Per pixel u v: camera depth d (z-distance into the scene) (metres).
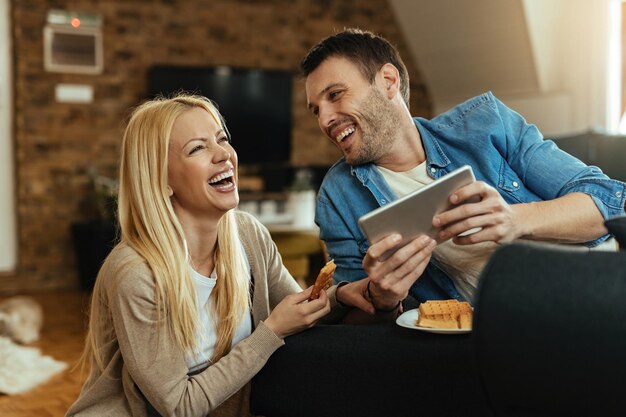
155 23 7.68
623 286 1.10
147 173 1.82
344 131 2.10
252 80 8.04
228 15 7.99
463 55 8.09
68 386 3.77
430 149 2.14
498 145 2.13
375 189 2.14
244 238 2.05
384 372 1.63
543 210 1.87
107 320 1.83
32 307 5.01
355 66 2.07
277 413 1.78
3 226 7.25
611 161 3.03
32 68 7.22
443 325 1.61
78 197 7.39
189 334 1.78
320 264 5.95
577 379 1.12
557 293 1.14
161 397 1.74
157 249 1.78
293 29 8.27
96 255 6.82
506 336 1.17
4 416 3.30
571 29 7.35
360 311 1.98
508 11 7.23
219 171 1.84
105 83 7.48
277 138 8.23
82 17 7.36
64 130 7.34
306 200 5.60
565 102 7.45
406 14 8.40
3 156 7.23
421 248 1.69
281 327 1.75
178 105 1.86
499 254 1.22
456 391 1.57
